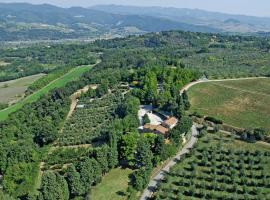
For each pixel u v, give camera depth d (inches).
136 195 5885.8
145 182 6058.1
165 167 6702.8
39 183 6392.7
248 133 7741.1
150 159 6530.5
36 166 6904.5
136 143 6781.5
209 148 7175.2
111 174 6555.1
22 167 6471.5
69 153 7175.2
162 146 6791.3
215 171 6368.1
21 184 6166.3
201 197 5753.0
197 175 6294.3
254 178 6190.9
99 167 6240.2
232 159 6683.1
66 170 6323.8
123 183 6250.0
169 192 5856.3
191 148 7298.2
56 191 5580.7
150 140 6973.4
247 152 6958.7
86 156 6574.8
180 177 6309.1
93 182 6195.9
